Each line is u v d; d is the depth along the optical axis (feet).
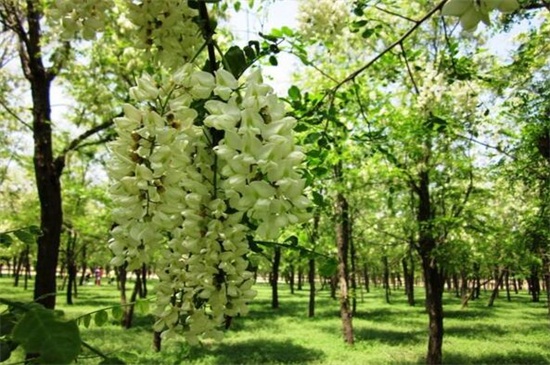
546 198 30.17
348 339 49.65
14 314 3.02
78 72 30.04
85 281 178.70
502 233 35.81
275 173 3.76
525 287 203.92
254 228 4.91
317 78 30.76
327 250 51.52
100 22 5.38
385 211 49.78
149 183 4.00
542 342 52.06
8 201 57.67
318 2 11.59
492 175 32.78
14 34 29.63
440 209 43.27
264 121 3.87
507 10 3.65
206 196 4.31
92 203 53.98
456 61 14.46
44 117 27.37
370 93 26.32
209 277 4.24
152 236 4.08
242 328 61.52
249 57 5.37
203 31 5.20
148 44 5.42
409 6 23.27
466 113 17.04
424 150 32.63
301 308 89.35
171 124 4.06
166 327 4.45
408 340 53.21
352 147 21.84
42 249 26.08
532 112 25.07
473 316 77.97
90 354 3.19
